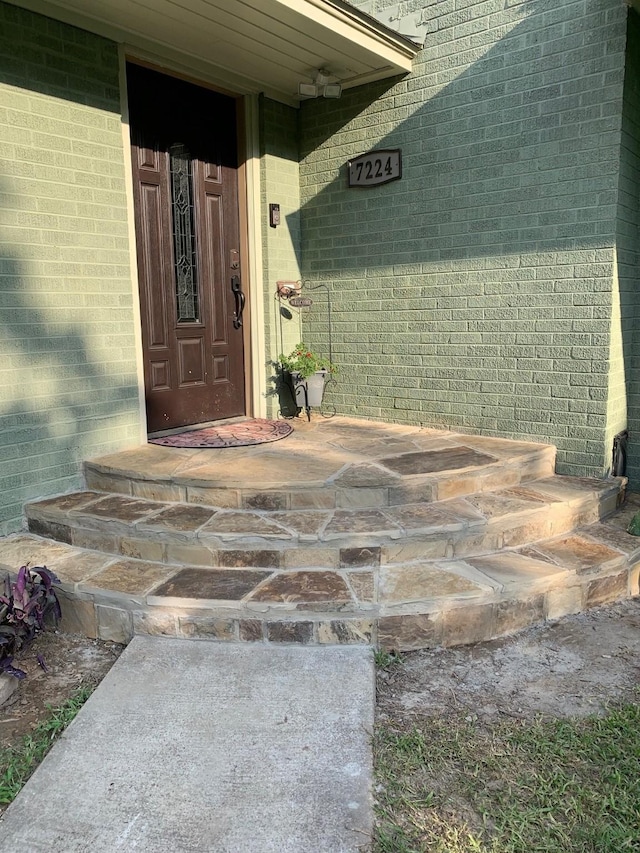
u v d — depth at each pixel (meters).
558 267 3.85
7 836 1.70
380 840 1.67
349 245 4.82
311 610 2.56
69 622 2.79
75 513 3.21
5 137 3.18
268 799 1.81
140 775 1.91
